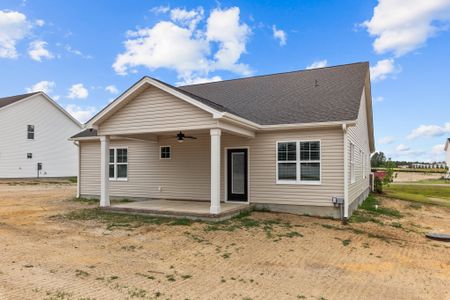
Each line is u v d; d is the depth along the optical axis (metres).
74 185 26.86
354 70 15.22
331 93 13.05
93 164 16.27
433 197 20.92
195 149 13.62
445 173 51.06
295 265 5.95
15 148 29.30
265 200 11.95
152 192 14.52
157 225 9.18
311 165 11.27
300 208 11.37
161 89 10.28
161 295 4.42
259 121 11.80
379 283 5.14
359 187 14.76
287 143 11.67
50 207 12.80
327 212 10.94
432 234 8.95
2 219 10.03
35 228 8.73
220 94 16.06
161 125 10.42
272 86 15.81
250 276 5.31
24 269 5.36
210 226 9.03
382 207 14.83
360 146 15.08
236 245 7.20
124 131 11.14
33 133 30.83
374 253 6.94
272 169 11.88
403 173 59.34
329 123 10.52
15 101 29.44
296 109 12.19
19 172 29.58
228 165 12.80
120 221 9.77
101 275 5.17
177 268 5.64
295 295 4.55
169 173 14.16
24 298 4.15
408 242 8.13
